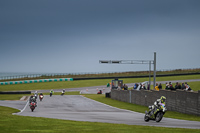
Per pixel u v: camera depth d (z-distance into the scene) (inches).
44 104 5285.4
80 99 6638.8
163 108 2342.5
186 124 2212.1
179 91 3607.3
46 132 1628.9
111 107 4626.0
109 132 1665.8
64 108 4436.5
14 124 1998.0
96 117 2891.2
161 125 2132.1
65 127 1894.7
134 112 3708.2
